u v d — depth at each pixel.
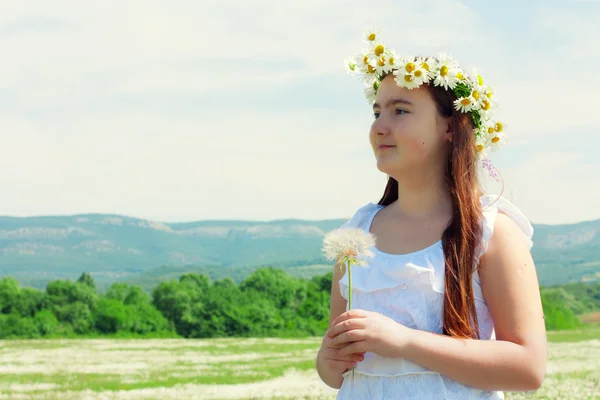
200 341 39.34
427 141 3.45
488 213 3.37
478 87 3.47
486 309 3.34
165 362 24.67
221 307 51.66
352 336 3.17
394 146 3.48
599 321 48.78
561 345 25.73
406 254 3.41
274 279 56.31
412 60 3.47
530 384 3.13
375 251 3.51
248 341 38.97
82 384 17.89
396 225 3.57
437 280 3.29
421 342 3.13
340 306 3.83
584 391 12.79
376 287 3.39
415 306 3.31
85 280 64.38
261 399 14.13
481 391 3.25
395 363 3.26
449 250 3.30
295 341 38.81
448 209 3.47
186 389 16.41
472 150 3.48
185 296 52.69
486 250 3.29
